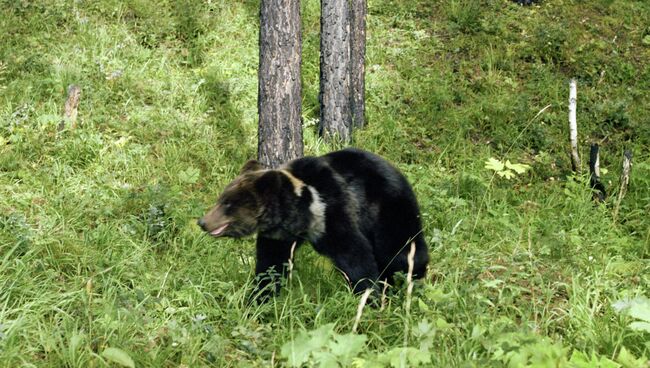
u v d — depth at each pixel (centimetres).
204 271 582
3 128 833
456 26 1254
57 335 467
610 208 836
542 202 830
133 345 475
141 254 607
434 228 680
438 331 459
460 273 588
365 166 541
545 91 1107
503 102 1057
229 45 1121
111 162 800
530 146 1000
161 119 906
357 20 954
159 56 1072
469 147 962
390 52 1166
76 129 848
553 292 574
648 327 445
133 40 1077
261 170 530
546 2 1375
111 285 547
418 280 557
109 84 961
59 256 594
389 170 548
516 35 1244
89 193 722
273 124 802
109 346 472
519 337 424
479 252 655
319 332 397
